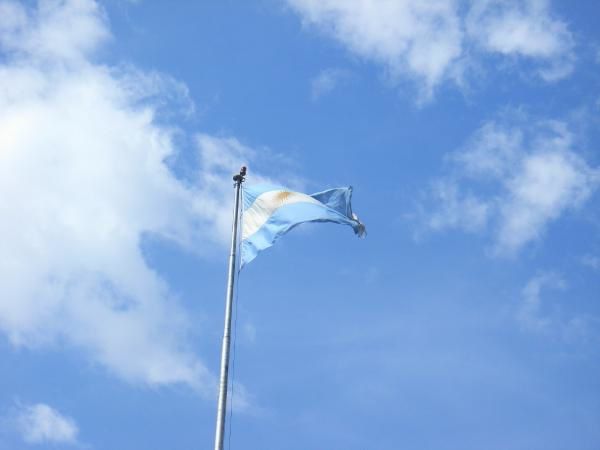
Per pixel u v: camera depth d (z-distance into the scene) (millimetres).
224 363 28531
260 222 33938
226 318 29953
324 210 34500
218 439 26750
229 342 29234
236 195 33938
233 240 32531
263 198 34469
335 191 35281
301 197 34688
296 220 34000
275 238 33562
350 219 34781
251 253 33125
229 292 30875
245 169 34469
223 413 27297
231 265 31797
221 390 27859
